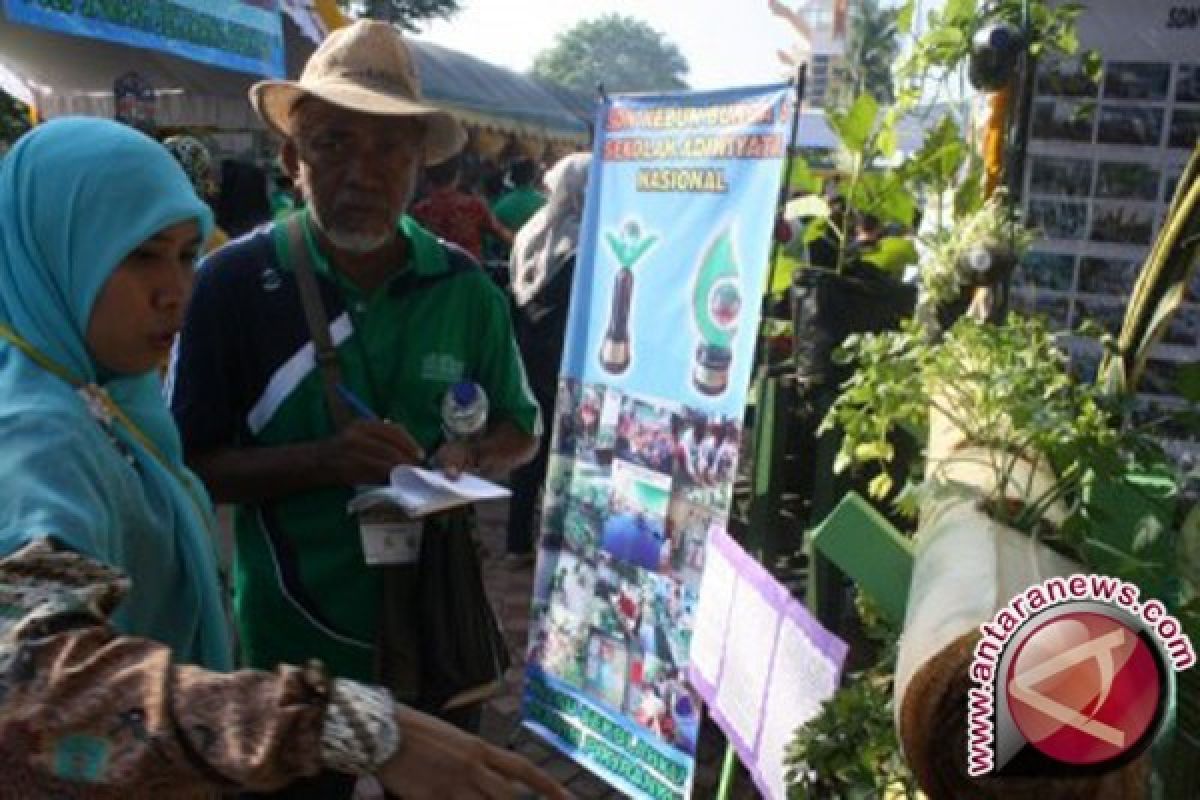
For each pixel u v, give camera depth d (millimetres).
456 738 1047
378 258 2355
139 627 1420
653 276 3053
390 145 2199
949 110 2422
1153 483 1366
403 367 2359
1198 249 1400
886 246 2523
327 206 2195
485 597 2408
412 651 2256
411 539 2277
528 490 5375
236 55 5500
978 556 1122
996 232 1978
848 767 1453
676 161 2959
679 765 3033
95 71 7484
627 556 3162
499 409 2580
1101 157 2410
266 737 990
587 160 5316
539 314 5371
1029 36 2080
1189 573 1245
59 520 1175
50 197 1383
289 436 2311
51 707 992
